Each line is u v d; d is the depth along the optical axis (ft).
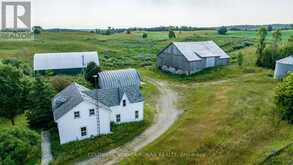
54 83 196.85
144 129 144.66
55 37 530.27
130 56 357.00
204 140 125.70
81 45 412.16
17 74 151.43
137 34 634.43
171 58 263.49
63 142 131.44
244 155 113.60
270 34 508.53
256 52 299.58
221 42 417.08
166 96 196.54
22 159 94.27
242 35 528.22
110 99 146.51
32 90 148.15
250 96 178.09
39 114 145.89
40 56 265.75
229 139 125.29
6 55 327.88
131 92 152.66
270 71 239.09
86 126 134.31
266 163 107.24
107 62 312.29
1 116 151.74
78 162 117.19
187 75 244.22
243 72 242.78
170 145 124.57
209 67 257.14
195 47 263.90
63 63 262.47
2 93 143.74
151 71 275.59
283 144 118.32
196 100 183.32
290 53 248.93
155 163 112.06
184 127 141.79
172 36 503.61
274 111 151.74
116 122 149.69
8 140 92.12
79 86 157.28
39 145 124.77
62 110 134.10
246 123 139.54
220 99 177.58
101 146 128.26
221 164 108.68
